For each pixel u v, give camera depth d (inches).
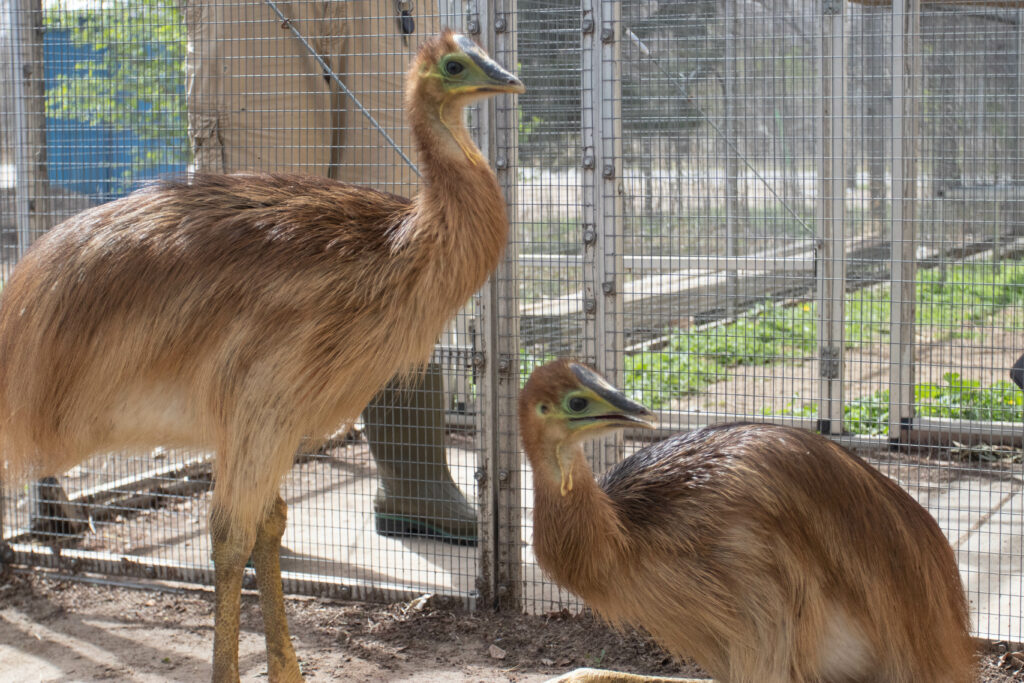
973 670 143.0
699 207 365.7
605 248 176.1
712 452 136.1
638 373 302.5
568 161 245.9
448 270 136.0
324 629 179.6
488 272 141.9
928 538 137.5
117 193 225.3
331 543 213.5
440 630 178.4
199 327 134.2
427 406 205.0
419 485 210.4
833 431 275.6
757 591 128.5
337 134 203.0
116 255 137.2
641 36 327.0
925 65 288.0
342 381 134.2
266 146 196.1
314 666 166.4
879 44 311.6
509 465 182.5
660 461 139.1
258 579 152.3
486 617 182.2
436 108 137.2
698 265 329.1
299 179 145.4
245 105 197.6
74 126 244.5
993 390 277.7
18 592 196.2
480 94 135.5
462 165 137.4
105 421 141.5
